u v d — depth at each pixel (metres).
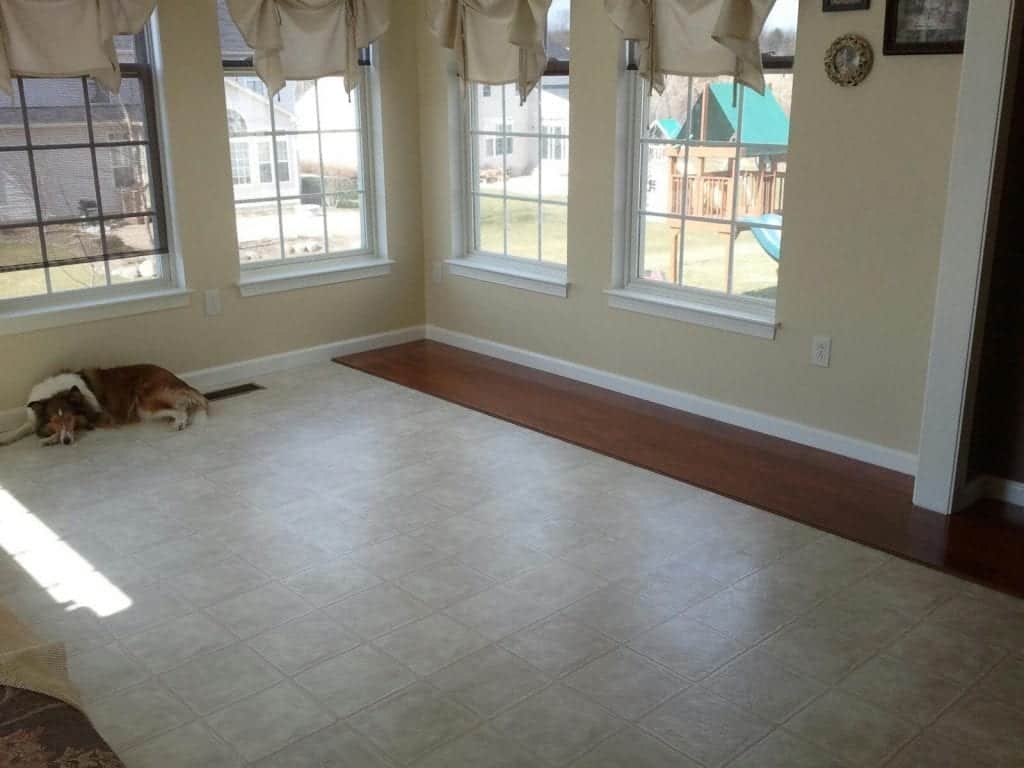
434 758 2.17
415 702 2.37
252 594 2.87
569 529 3.27
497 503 3.47
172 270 4.62
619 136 4.36
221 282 4.73
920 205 3.43
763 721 2.29
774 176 3.90
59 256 4.24
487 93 5.02
